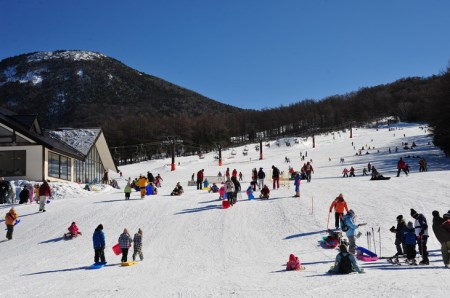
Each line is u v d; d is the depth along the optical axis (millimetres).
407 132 126438
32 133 39969
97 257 17578
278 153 106375
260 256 17750
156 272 15727
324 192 30734
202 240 21078
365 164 65250
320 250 18078
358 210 23828
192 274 14938
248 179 59812
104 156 57344
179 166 87188
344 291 10203
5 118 39000
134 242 18172
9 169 38594
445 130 64062
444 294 9055
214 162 94938
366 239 19016
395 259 14641
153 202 30422
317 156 92125
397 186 31000
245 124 198000
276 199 29297
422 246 13945
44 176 38688
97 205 29734
